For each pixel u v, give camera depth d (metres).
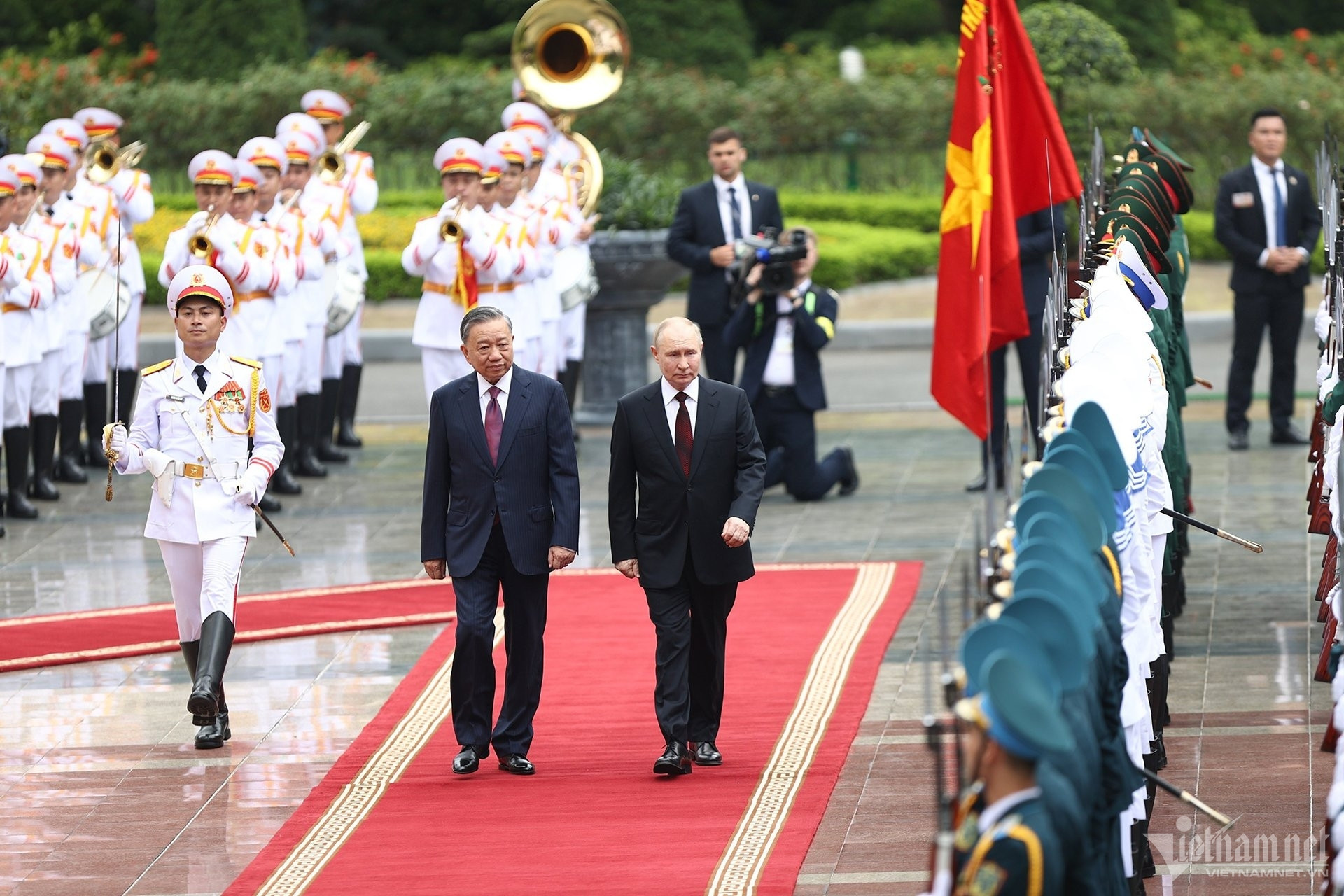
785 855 16.08
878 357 48.12
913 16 91.12
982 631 9.52
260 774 19.17
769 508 31.81
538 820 17.28
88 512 32.31
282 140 33.56
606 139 65.25
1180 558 23.06
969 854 9.23
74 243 31.69
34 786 18.91
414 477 34.94
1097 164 24.45
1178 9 83.06
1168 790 12.47
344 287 35.94
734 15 78.44
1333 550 20.33
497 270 30.84
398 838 16.92
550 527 18.91
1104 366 14.48
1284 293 34.47
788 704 20.77
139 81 72.88
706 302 32.81
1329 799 12.59
